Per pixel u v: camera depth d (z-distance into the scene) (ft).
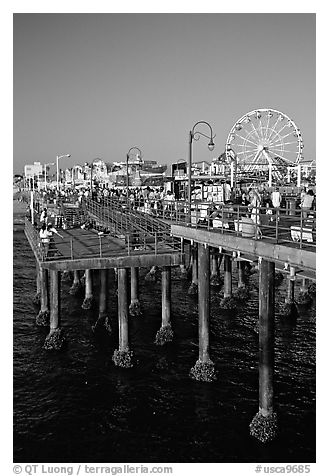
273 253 50.65
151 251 76.33
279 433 56.13
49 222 125.29
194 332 88.99
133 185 215.31
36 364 77.77
